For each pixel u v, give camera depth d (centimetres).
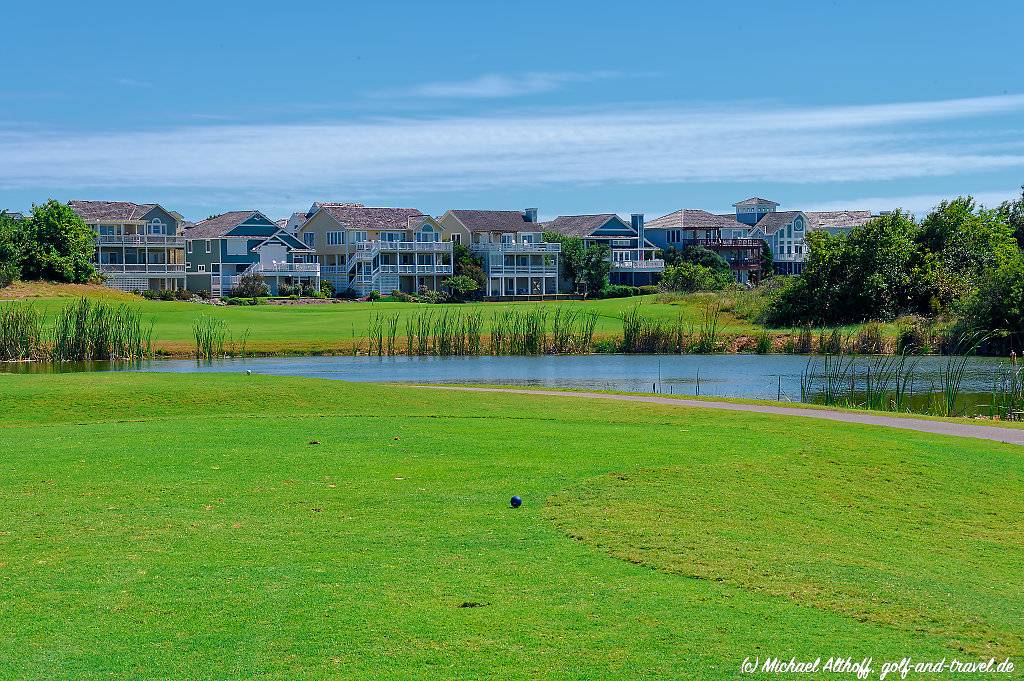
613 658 1087
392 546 1419
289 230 14212
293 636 1120
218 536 1448
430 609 1198
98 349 5394
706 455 2039
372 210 12119
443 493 1698
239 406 2805
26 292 8512
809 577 1358
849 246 7162
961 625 1218
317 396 2950
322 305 9256
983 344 5834
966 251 7169
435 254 11656
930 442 2269
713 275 10912
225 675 1030
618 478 1816
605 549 1434
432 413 2689
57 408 2720
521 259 11825
